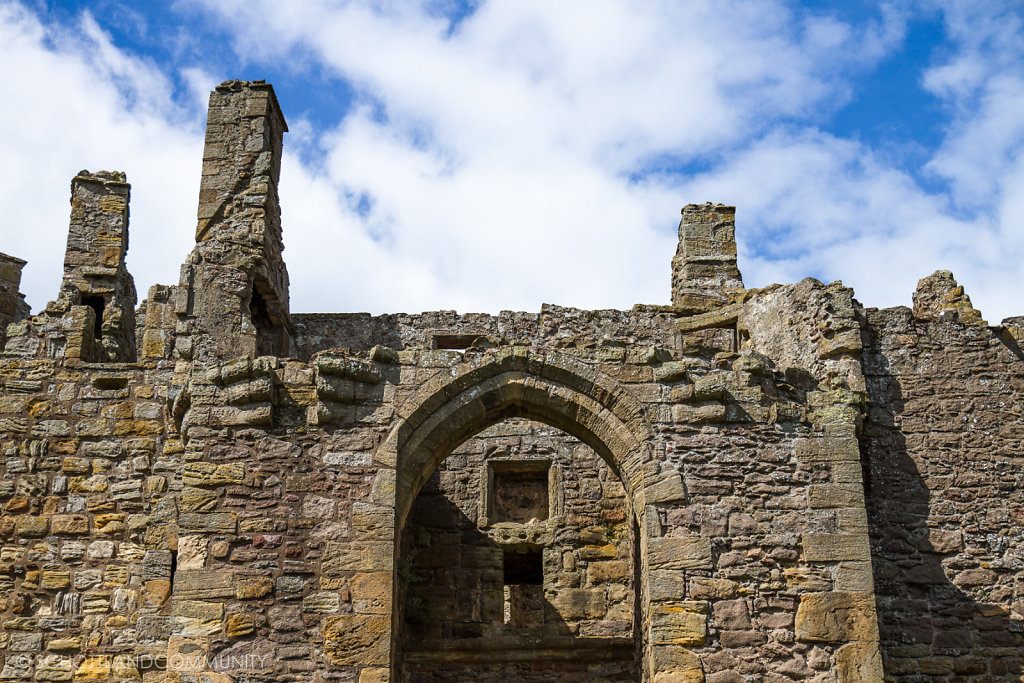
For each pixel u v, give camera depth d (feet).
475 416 48.65
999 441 55.77
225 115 63.05
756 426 47.32
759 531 45.73
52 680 52.13
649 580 45.32
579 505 68.13
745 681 43.73
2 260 71.82
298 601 44.70
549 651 64.44
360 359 48.21
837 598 44.60
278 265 63.31
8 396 56.70
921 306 61.05
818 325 57.98
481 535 68.03
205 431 47.16
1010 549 54.03
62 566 53.93
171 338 58.54
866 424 56.13
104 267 64.03
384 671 43.70
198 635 44.24
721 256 68.28
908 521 54.54
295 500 46.19
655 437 47.32
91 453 55.72
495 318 66.59
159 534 53.78
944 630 52.85
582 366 48.42
